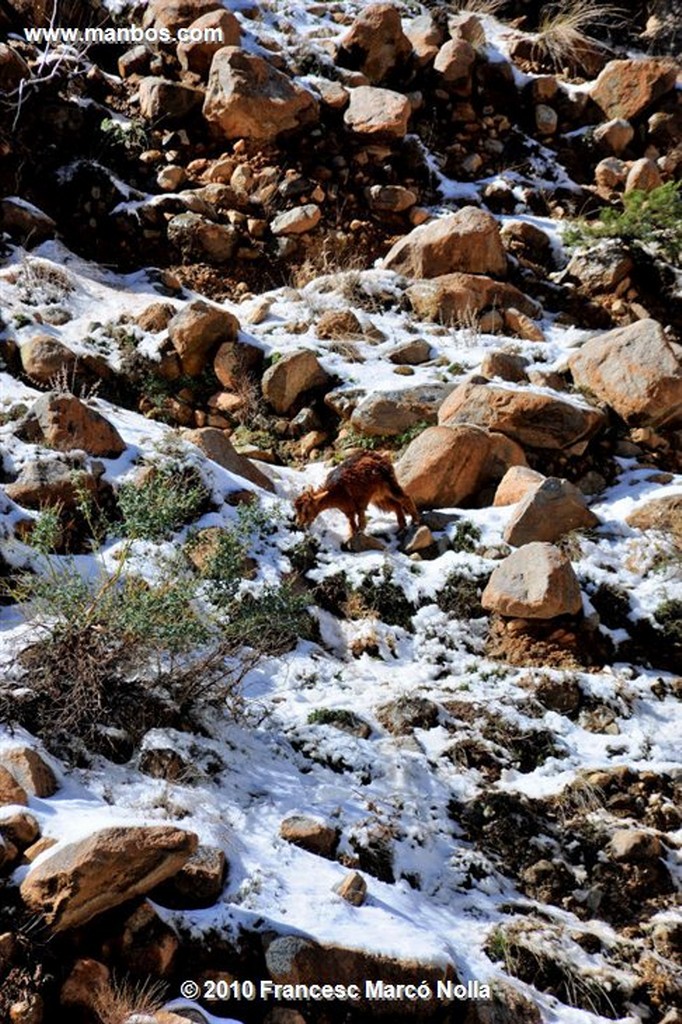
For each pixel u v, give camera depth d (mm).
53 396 13555
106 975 7613
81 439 13398
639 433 15273
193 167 19766
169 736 9742
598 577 12938
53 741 9336
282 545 13109
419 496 14047
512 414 14609
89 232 18547
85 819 8422
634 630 12688
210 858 8500
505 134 22078
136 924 7871
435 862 9648
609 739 11352
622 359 15469
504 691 11625
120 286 17578
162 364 15789
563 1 25312
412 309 17641
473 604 12766
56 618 10328
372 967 8148
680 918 9594
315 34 22609
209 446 14086
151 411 15359
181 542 12641
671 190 18828
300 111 20000
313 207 18844
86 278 17562
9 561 11633
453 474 14078
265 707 10836
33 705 9609
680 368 15289
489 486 14422
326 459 15086
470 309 17359
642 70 22172
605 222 19000
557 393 15227
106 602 9938
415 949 8320
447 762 10617
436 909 9258
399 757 10453
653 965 9172
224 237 18312
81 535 12594
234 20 20953
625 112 22297
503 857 9906
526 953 8969
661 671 12422
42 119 19547
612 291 18672
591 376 15688
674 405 15203
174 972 7902
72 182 18875
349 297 17562
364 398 15359
